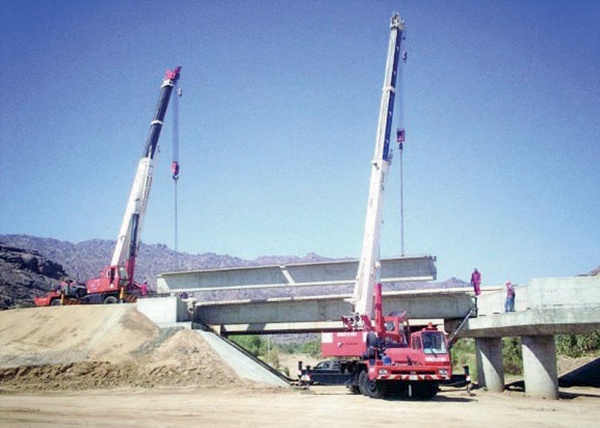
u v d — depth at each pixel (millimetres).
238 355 41344
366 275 34719
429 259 42031
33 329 41500
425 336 28234
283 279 47156
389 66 37188
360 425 18266
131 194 48031
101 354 36969
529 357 31438
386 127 36469
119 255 47781
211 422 18734
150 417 20094
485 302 38406
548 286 29422
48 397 28375
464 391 36281
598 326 28344
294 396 29672
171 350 38250
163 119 49062
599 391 35406
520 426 18469
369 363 28797
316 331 47750
